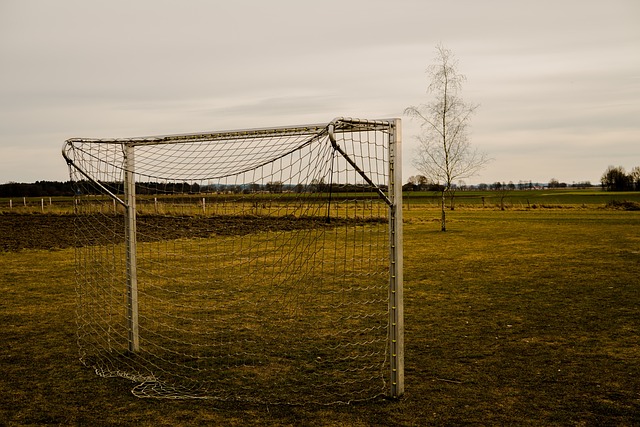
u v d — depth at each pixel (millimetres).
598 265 14508
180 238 19656
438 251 18156
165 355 7074
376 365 6594
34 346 7496
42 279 13023
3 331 8297
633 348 7121
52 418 5031
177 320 9016
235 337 7957
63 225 28281
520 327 8273
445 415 5039
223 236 20016
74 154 6641
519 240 21625
